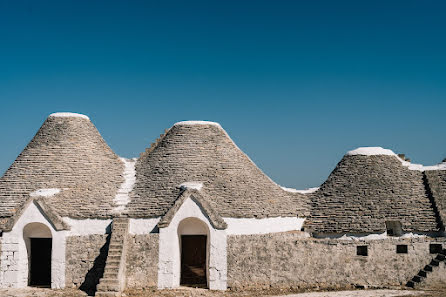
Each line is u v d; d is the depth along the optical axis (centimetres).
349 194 3052
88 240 2753
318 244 2805
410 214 2889
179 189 2847
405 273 2789
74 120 3294
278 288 2716
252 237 2741
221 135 3250
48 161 3047
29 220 2731
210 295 2562
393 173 3128
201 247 3466
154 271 2678
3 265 2702
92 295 2541
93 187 2991
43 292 2597
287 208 3011
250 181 3042
